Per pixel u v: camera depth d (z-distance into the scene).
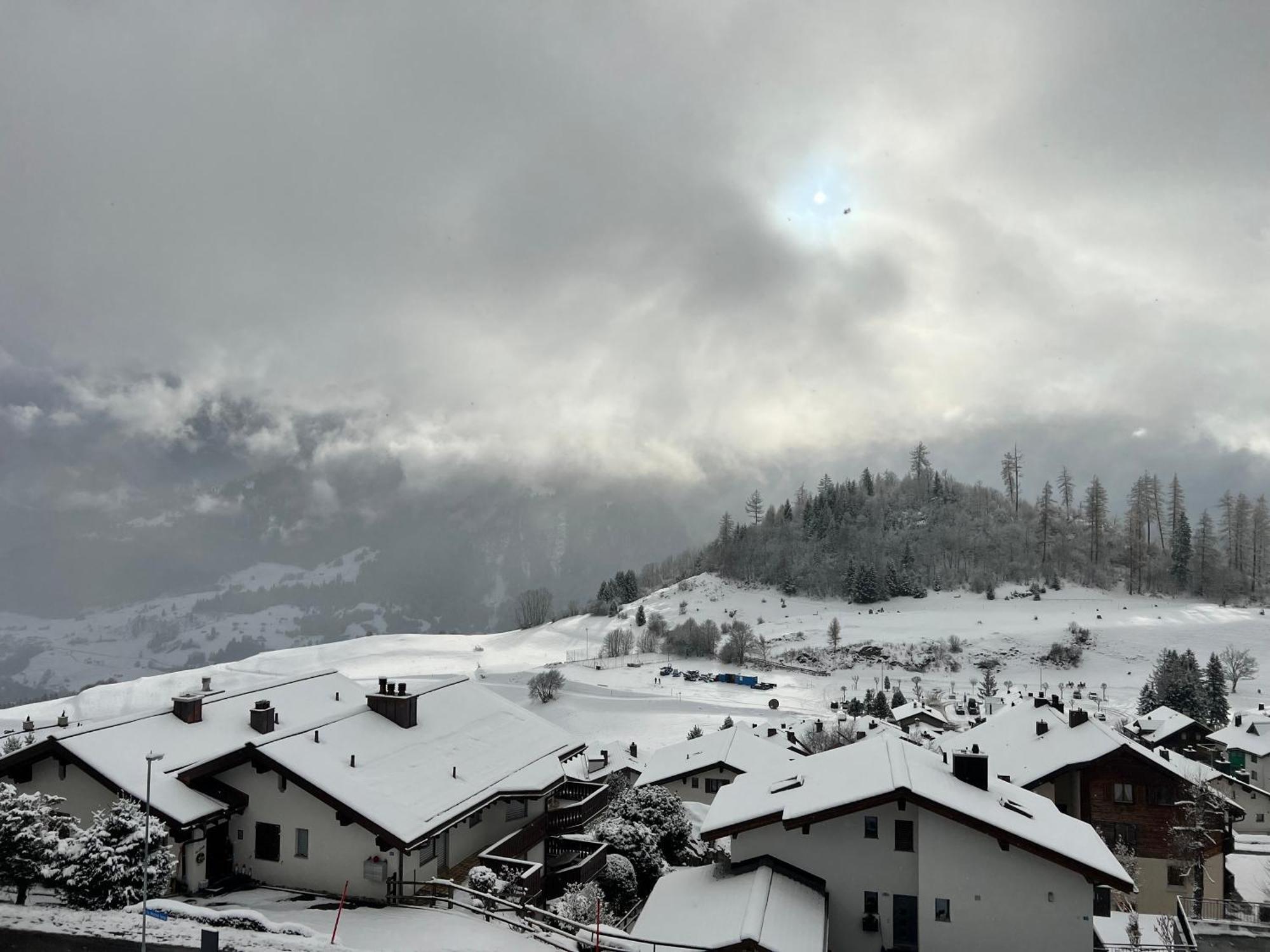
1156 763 47.44
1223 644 184.50
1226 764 74.94
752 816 31.34
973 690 168.00
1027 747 52.50
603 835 38.34
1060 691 160.00
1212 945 37.53
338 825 29.88
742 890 29.00
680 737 118.19
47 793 31.58
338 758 31.88
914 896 29.89
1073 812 48.94
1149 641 189.38
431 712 40.34
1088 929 28.23
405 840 27.91
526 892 31.78
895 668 188.00
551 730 44.22
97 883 25.64
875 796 29.61
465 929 26.44
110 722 35.47
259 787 31.09
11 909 25.56
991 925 28.73
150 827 27.11
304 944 24.03
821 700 157.75
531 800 39.66
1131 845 47.56
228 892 29.69
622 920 32.62
